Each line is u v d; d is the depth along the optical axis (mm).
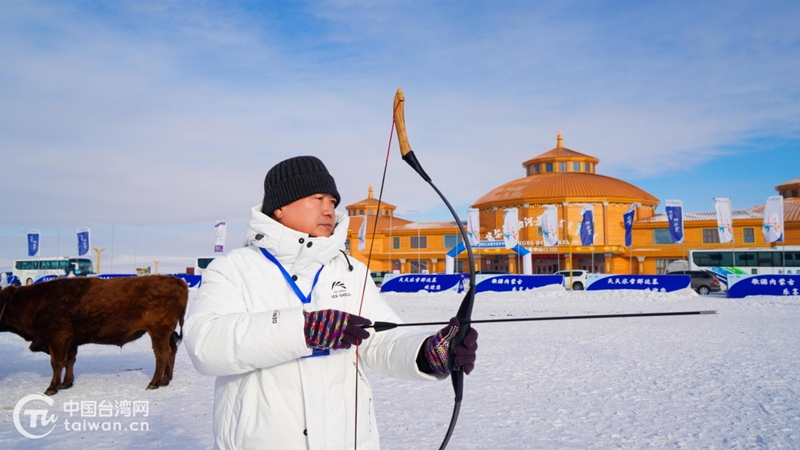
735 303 22641
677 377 8109
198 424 5945
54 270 47625
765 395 6934
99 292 7559
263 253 2262
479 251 51969
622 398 6895
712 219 48406
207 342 1924
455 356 1998
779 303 22000
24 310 7457
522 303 24531
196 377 8578
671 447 5027
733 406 6426
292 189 2223
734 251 35750
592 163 63906
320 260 2213
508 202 52062
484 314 19641
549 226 41062
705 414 6102
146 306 7699
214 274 2211
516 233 39062
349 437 2109
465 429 5629
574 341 12211
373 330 2355
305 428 1993
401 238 56812
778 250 34938
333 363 2100
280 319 1870
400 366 2182
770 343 11531
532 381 7977
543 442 5188
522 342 12117
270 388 2020
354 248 56875
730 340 12055
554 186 52656
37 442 5375
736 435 5344
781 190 59750
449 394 7254
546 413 6219
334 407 2059
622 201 50625
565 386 7621
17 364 10180
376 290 2533
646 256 49438
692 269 36406
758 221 46969
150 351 11672
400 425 5805
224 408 2105
